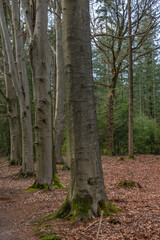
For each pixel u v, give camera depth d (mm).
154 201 5969
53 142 9148
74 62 4410
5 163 18344
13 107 16781
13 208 6465
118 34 19125
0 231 4559
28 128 12016
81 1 4391
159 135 22828
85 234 3859
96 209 4504
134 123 22906
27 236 4090
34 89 8680
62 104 15805
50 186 8711
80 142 4488
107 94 21812
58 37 14789
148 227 3971
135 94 36719
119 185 8227
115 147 23484
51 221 4594
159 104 32562
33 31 8516
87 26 4469
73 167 4617
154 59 33375
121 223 4180
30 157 12016
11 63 11016
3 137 24766
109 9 18312
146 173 11133
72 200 4641
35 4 8461
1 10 10359
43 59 8461
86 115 4461
